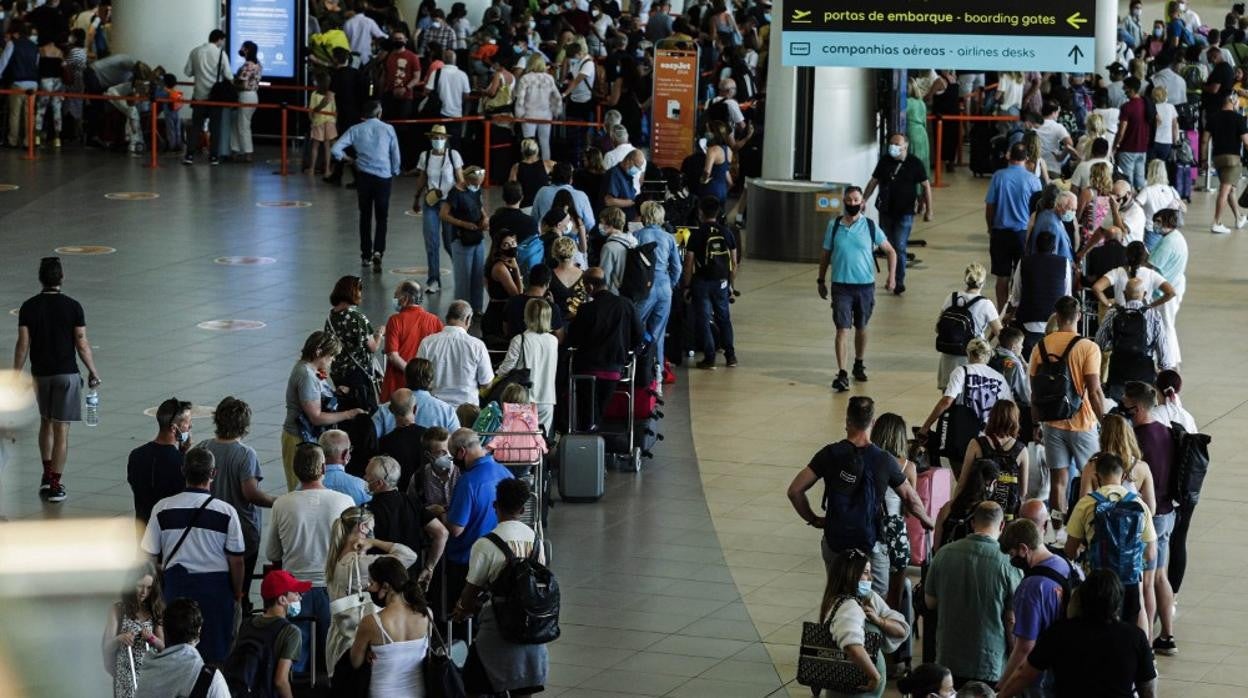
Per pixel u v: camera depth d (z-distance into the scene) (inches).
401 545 498.6
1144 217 983.0
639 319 721.0
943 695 431.5
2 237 1124.5
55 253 1083.3
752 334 959.0
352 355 629.0
